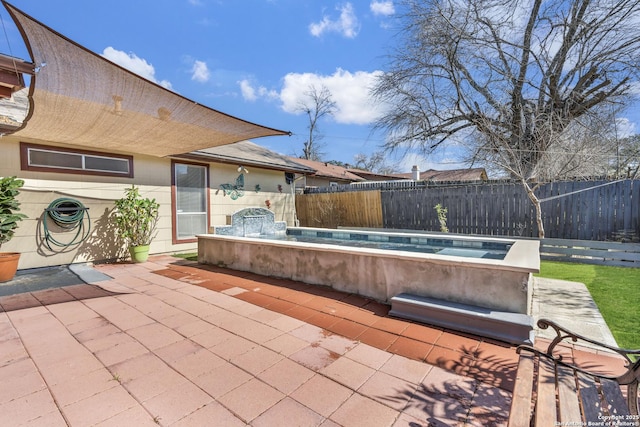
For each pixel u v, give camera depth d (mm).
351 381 2623
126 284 5520
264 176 11406
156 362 2914
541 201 7637
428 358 2990
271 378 2664
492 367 2828
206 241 7254
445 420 2174
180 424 2135
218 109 4945
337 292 4996
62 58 3527
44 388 2520
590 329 3646
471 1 10406
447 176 22359
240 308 4309
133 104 4695
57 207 6711
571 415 1660
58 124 5402
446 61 11812
